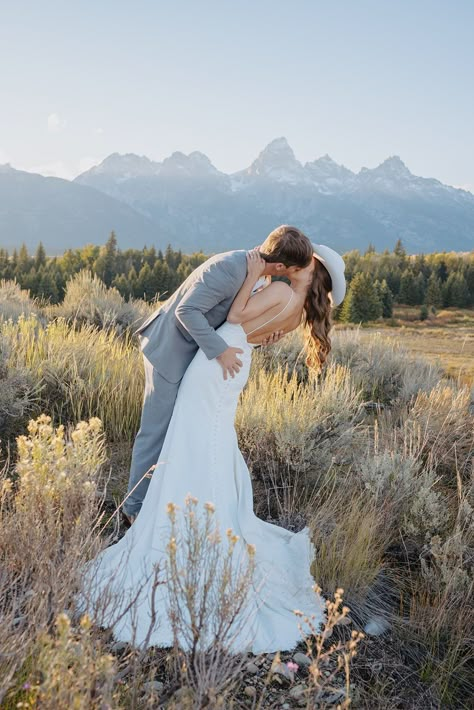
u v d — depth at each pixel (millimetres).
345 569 3074
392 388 7633
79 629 1934
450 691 2510
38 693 1561
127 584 2744
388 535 3584
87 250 106500
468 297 78375
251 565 2025
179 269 75188
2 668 1815
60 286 56094
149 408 3324
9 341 5145
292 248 3215
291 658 2541
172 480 3041
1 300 9094
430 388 7254
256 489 4207
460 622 2764
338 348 8430
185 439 3107
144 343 3395
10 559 2357
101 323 8758
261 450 4387
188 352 3270
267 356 7336
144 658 2244
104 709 1525
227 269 3117
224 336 3188
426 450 4871
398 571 3400
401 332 36875
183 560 2721
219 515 3074
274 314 3316
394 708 2340
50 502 2482
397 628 2869
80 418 4770
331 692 2350
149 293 71000
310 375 5969
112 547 3002
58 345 5438
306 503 3998
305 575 3070
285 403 4676
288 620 2768
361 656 2639
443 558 3113
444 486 4570
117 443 4641
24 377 4621
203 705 1860
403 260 103062
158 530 2898
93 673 1537
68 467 2705
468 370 12859
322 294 3494
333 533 3373
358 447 4961
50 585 2062
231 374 3152
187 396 3156
